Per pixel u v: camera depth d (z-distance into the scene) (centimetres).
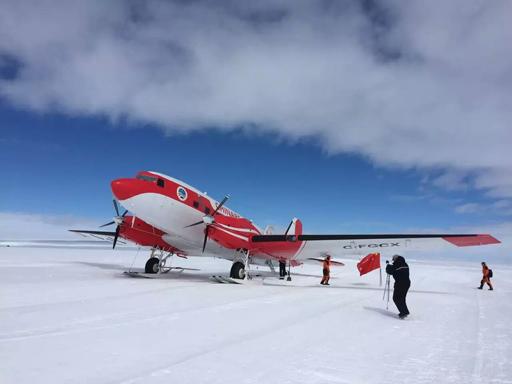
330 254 1509
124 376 363
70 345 462
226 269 2341
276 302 905
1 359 399
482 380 397
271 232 1850
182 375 373
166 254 1731
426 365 443
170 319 647
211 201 1538
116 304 768
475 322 734
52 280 1156
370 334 595
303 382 368
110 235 1814
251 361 430
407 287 746
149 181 1307
